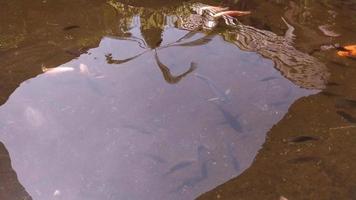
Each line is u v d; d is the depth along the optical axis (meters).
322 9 4.65
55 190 2.94
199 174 3.02
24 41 4.04
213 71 3.76
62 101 3.48
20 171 3.03
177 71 3.75
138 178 3.00
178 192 2.92
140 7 4.61
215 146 3.19
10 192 2.92
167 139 3.23
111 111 3.41
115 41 4.09
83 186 2.96
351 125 3.31
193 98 3.51
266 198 2.87
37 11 4.47
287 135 3.26
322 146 3.18
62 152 3.15
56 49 3.96
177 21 4.40
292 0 4.82
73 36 4.13
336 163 3.07
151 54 3.94
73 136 3.24
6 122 3.32
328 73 3.76
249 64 3.84
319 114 3.40
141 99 3.50
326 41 4.12
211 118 3.37
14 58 3.84
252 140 3.23
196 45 4.05
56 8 4.53
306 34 4.22
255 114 3.40
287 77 3.71
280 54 3.96
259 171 3.03
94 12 4.49
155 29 4.27
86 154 3.13
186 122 3.34
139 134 3.26
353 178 2.98
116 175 3.02
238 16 4.49
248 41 4.11
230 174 3.02
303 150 3.15
